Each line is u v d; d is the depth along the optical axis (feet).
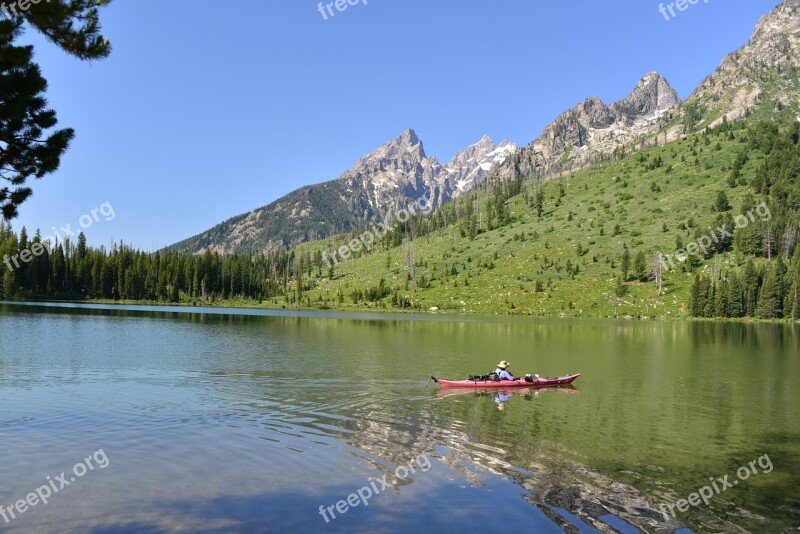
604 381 153.48
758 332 377.91
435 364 184.03
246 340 255.70
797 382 153.89
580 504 62.90
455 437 90.27
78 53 51.26
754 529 57.67
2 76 48.93
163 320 386.32
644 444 88.43
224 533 53.47
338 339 273.13
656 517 60.13
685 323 490.90
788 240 620.08
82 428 91.20
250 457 77.00
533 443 87.76
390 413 107.34
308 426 95.30
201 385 133.69
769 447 87.66
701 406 119.75
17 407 106.11
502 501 62.85
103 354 188.14
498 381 139.64
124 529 54.13
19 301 588.91
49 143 55.26
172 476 69.00
